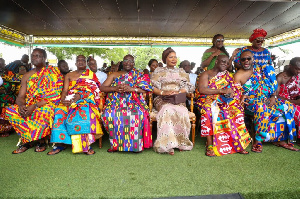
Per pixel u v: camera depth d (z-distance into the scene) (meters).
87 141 3.41
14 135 4.51
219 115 3.47
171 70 3.94
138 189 2.35
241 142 3.42
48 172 2.76
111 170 2.82
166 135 3.41
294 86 3.92
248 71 3.65
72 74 3.80
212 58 4.34
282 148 3.72
